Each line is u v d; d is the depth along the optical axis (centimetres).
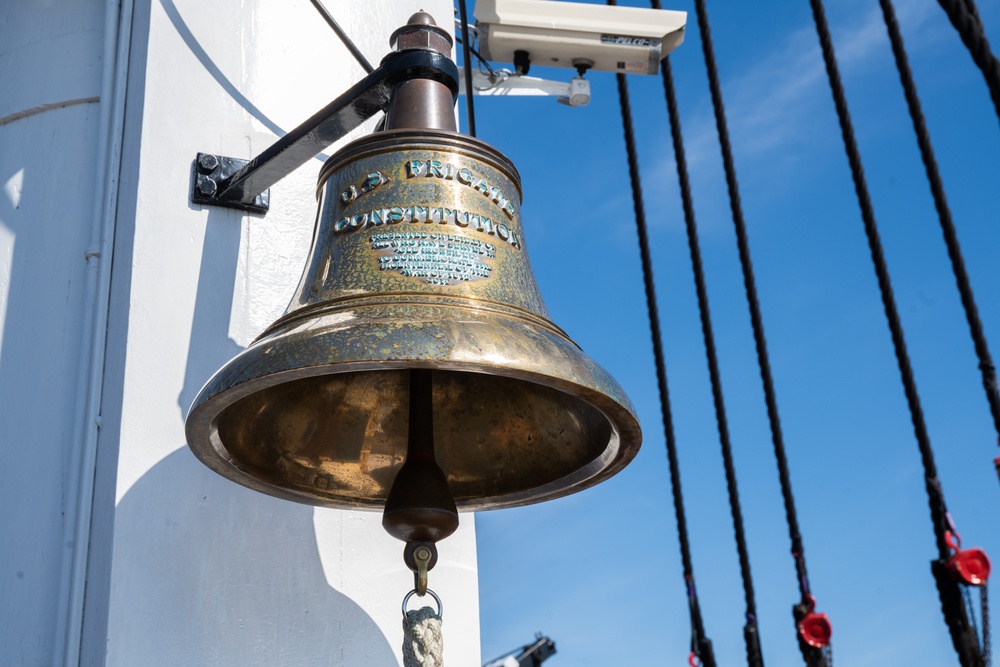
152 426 307
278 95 358
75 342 326
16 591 303
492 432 278
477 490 279
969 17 244
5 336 331
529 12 421
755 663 459
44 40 364
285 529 315
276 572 310
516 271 244
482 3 416
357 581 320
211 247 332
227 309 327
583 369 223
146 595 292
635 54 429
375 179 246
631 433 238
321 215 256
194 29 352
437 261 234
